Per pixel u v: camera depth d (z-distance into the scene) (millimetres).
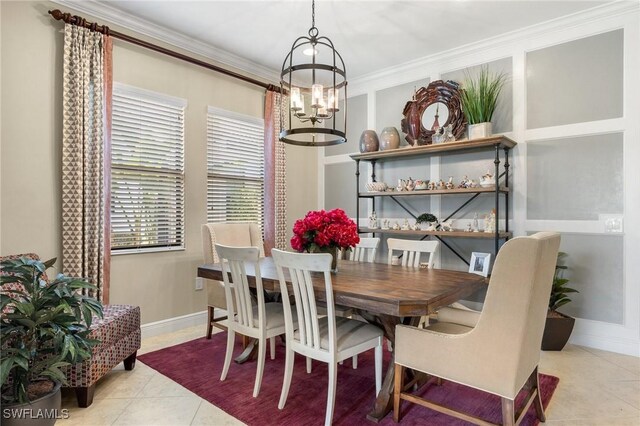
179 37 3615
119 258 3250
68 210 2863
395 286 2172
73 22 2889
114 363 2418
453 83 3893
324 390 2418
